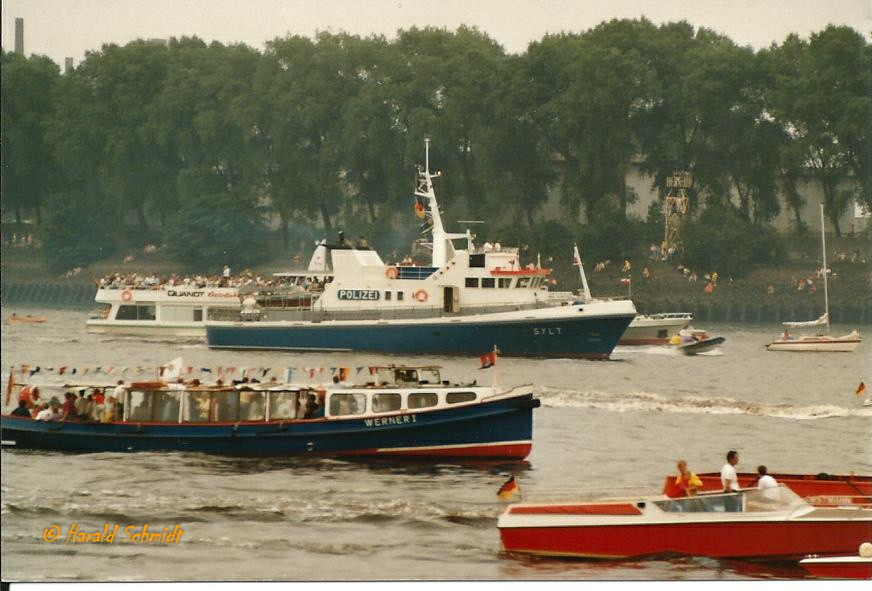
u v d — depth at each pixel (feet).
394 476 622.54
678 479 511.40
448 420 646.74
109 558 513.86
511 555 500.74
